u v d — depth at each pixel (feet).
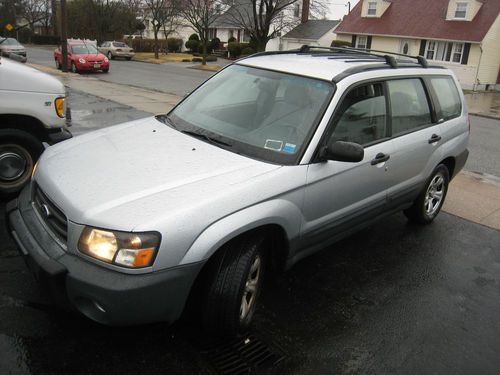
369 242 15.97
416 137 14.87
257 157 10.87
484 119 58.85
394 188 14.32
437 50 109.09
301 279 13.06
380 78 13.39
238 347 10.02
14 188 16.40
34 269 8.95
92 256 8.42
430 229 17.63
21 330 9.85
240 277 9.41
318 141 11.09
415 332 11.20
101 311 8.32
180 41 188.03
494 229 18.28
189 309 10.15
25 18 223.51
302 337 10.57
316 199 11.13
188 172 9.96
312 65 12.98
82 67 80.28
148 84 65.10
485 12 105.40
